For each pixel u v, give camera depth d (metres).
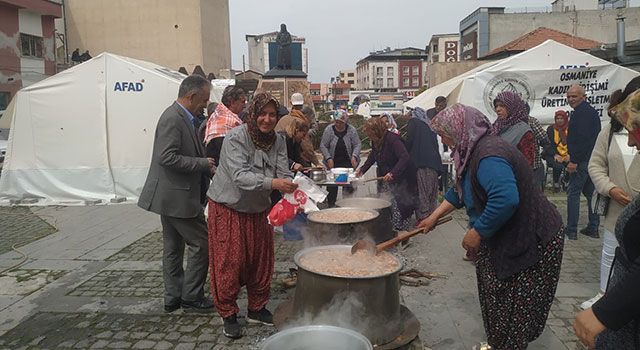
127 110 9.03
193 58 38.38
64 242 6.42
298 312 3.04
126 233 6.84
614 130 3.49
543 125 9.18
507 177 2.42
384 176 6.03
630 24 40.50
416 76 114.88
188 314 4.03
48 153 9.12
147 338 3.62
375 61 114.56
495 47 45.66
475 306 4.11
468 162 2.63
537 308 2.61
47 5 27.53
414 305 4.15
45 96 8.98
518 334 2.63
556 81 9.01
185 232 3.91
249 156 3.33
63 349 3.48
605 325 1.56
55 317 4.02
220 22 42.72
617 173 3.44
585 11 41.88
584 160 5.85
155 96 8.99
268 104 3.24
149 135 9.07
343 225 3.98
